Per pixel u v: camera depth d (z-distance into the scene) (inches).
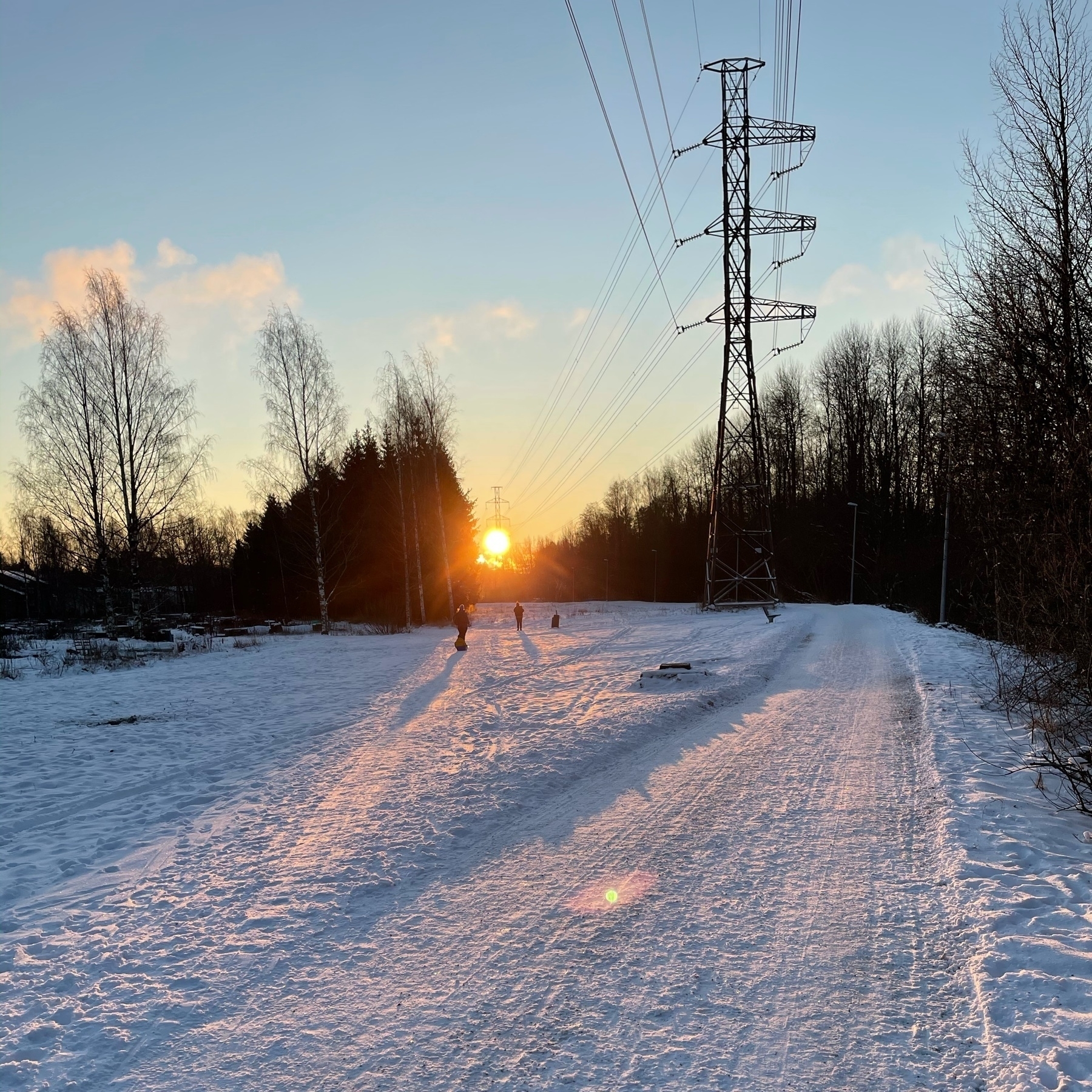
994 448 397.1
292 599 2027.6
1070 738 333.1
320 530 1718.8
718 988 166.2
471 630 1561.3
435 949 188.5
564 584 4377.5
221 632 1473.9
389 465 1804.9
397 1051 146.7
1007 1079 131.0
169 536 1259.8
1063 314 355.6
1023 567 385.1
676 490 3777.1
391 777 358.6
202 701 627.2
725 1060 140.6
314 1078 139.1
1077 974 161.5
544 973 175.2
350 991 169.5
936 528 2137.1
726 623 1298.0
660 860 244.1
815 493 2797.7
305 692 671.8
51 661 932.6
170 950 190.2
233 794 343.6
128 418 1187.9
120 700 636.1
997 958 169.0
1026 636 385.4
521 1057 143.7
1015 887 207.8
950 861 228.7
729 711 505.4
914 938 186.4
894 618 1358.3
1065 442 340.8
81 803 342.3
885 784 318.7
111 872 251.6
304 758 409.4
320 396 1477.6
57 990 171.5
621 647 969.5
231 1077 139.9
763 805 296.2
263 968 180.5
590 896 217.9
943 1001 158.1
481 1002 163.9
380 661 933.2
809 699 534.6
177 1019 159.0
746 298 1430.9
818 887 217.9
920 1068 136.5
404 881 233.5
